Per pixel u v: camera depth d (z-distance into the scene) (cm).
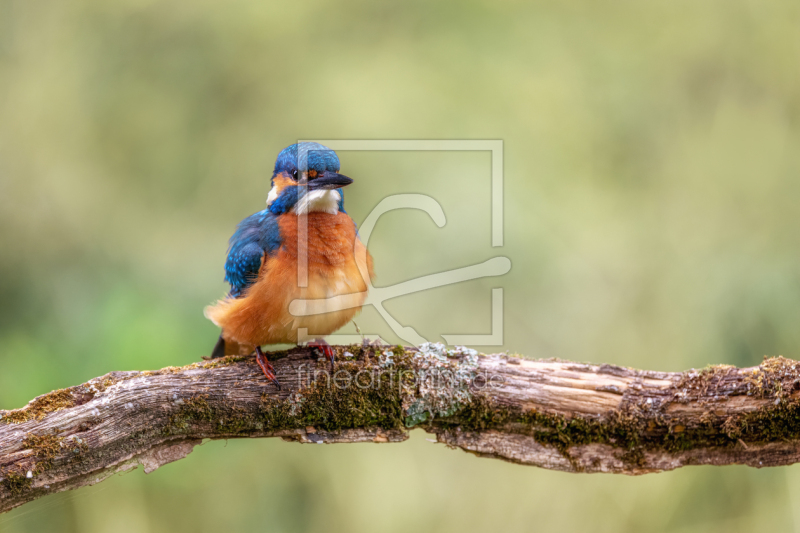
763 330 1172
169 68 1377
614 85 1422
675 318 1256
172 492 1069
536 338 1301
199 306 1109
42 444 579
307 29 1446
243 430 641
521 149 1397
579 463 633
